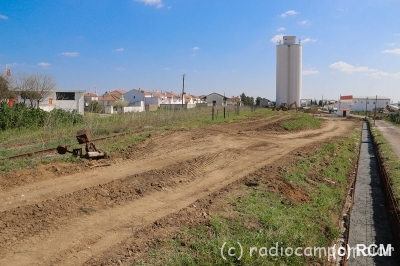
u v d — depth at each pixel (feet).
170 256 17.40
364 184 42.93
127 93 275.59
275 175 35.29
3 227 19.33
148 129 67.10
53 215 21.49
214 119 98.37
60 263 16.21
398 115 157.89
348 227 28.50
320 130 100.37
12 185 26.78
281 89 255.50
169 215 22.61
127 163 36.45
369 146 78.38
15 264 15.85
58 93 141.90
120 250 17.72
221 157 43.42
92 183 28.30
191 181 31.58
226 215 23.48
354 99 313.53
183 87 179.42
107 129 62.75
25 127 66.59
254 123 94.94
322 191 34.94
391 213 30.12
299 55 252.62
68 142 49.19
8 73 107.24
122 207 23.77
